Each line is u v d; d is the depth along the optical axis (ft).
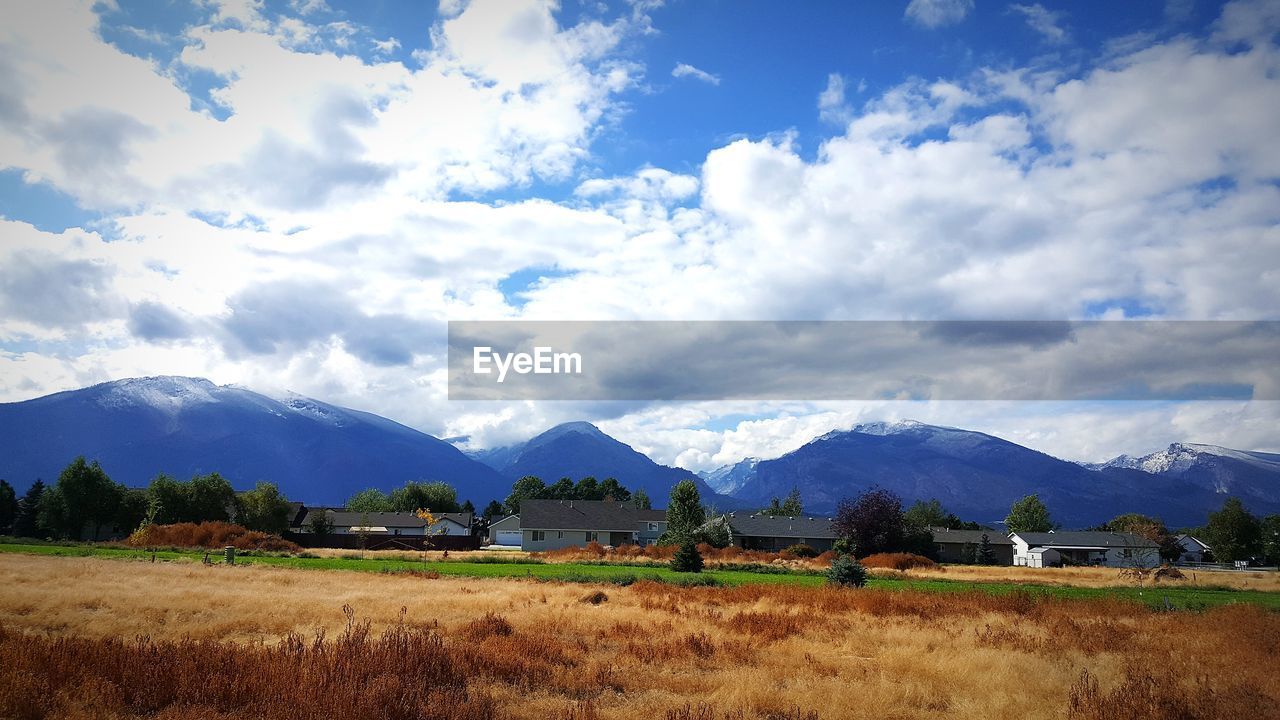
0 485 358.64
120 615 60.44
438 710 32.19
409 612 69.92
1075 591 146.82
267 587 93.20
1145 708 37.42
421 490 486.79
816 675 45.91
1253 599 136.67
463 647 46.62
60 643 36.99
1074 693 39.60
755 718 35.37
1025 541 368.89
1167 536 368.27
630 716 34.58
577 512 340.39
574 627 65.26
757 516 354.54
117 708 30.91
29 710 29.12
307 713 29.71
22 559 130.62
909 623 74.33
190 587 87.71
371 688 32.86
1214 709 39.17
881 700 39.27
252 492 318.65
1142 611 93.04
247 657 37.70
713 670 48.24
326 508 433.89
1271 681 47.80
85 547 198.70
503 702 36.76
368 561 187.21
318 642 40.22
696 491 338.75
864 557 253.44
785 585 119.55
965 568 230.48
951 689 43.52
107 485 306.35
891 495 265.54
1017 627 72.95
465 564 184.24
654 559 224.74
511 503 568.82
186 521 299.17
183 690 32.35
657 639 58.23
